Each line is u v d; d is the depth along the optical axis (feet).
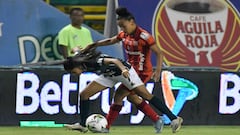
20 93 101.45
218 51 135.33
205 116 105.81
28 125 101.71
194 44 134.92
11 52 126.93
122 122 103.04
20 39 127.44
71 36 111.75
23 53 127.44
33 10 128.26
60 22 129.29
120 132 93.76
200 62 134.41
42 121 101.86
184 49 134.31
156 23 133.69
